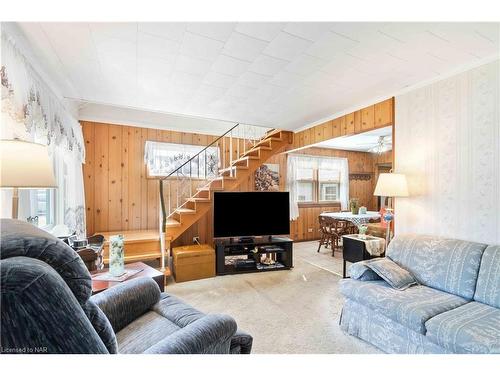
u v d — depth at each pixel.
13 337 0.63
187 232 4.79
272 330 2.30
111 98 3.07
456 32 1.81
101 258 2.91
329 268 4.20
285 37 1.86
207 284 3.47
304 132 4.50
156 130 4.64
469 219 2.30
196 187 4.93
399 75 2.50
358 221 5.19
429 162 2.60
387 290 2.06
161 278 2.15
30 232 0.77
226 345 1.23
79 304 0.74
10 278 0.62
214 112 3.63
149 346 1.28
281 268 4.11
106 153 4.25
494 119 2.15
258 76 2.49
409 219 2.80
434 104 2.55
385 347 1.95
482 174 2.22
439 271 2.13
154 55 2.10
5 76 1.50
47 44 1.91
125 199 4.38
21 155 1.42
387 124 3.02
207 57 2.14
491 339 1.40
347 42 1.93
